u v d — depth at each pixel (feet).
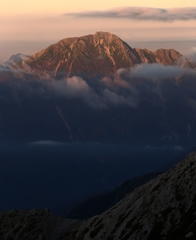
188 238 575.38
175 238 588.09
